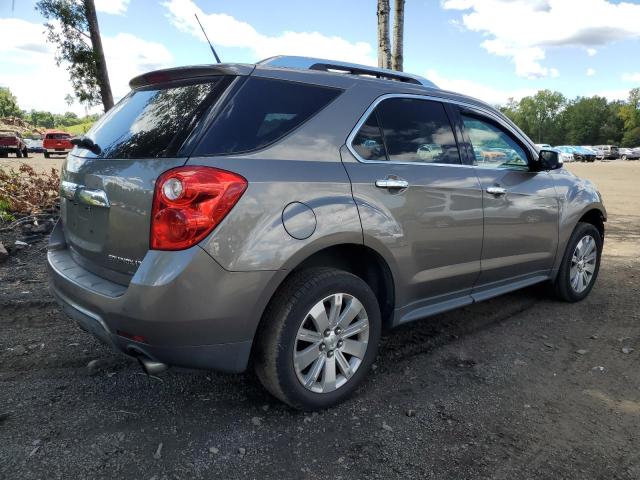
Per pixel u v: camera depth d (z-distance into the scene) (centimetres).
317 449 249
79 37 1005
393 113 321
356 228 277
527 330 410
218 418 274
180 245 229
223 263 234
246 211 239
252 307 244
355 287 284
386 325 324
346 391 290
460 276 354
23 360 335
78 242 292
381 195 295
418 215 314
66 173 312
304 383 271
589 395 308
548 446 256
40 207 800
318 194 266
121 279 254
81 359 339
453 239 340
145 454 242
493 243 373
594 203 473
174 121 258
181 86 282
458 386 316
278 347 258
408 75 363
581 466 241
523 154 415
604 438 263
